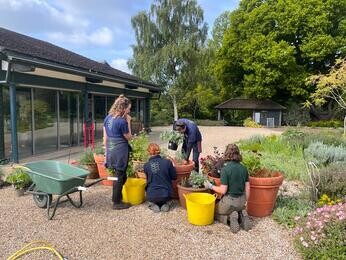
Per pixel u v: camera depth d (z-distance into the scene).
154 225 4.67
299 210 4.93
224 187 4.51
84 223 4.73
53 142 12.34
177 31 34.25
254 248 4.01
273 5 31.34
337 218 3.80
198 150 6.80
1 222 4.75
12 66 9.01
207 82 36.44
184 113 36.41
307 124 30.73
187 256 3.81
